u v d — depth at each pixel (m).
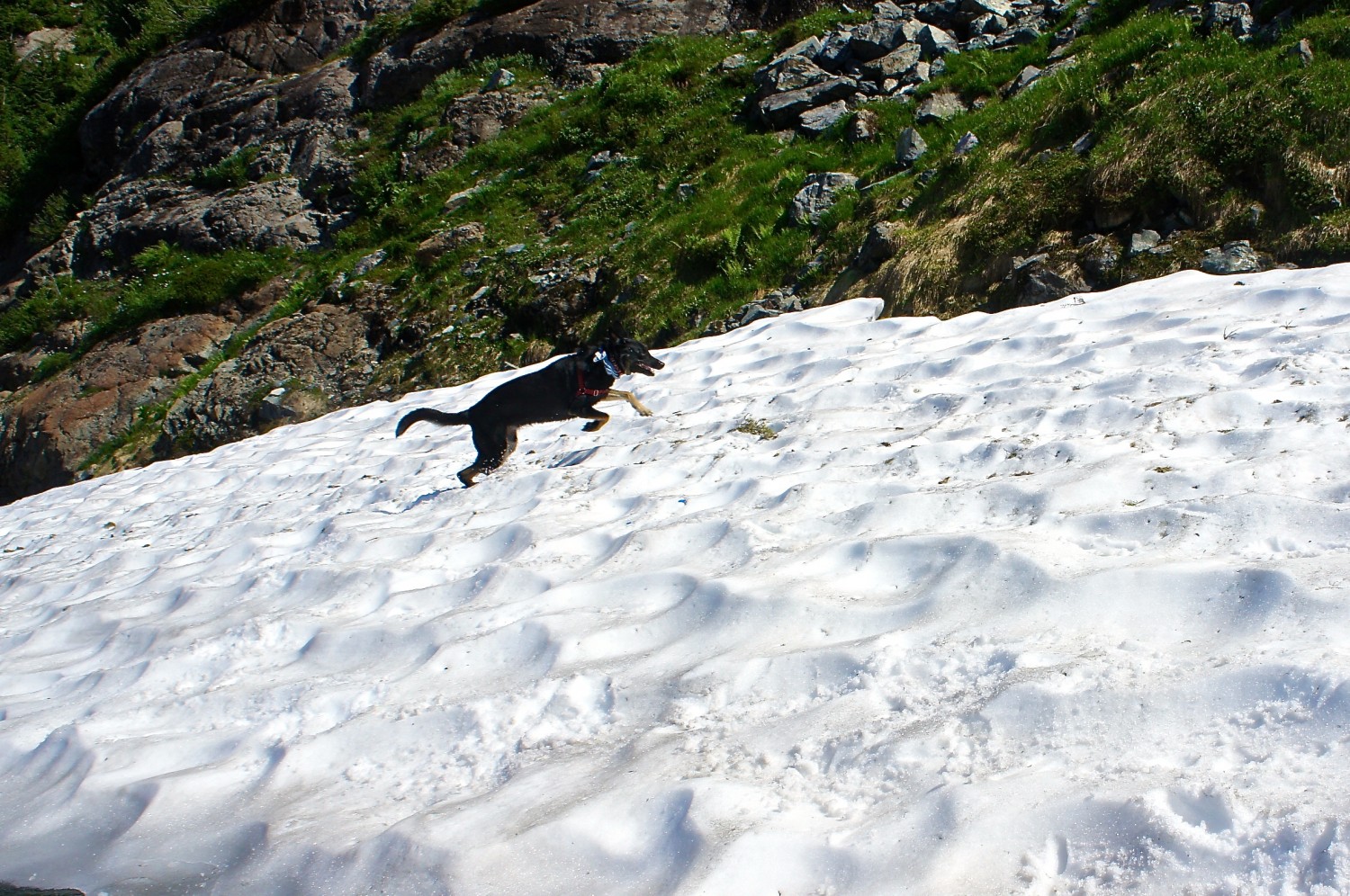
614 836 3.06
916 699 3.46
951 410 6.82
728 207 14.10
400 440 10.91
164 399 18.50
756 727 3.53
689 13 21.97
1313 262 8.23
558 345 14.32
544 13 23.12
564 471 7.61
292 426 13.73
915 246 10.80
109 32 36.09
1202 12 11.70
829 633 4.12
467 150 20.84
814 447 6.63
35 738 4.93
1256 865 2.30
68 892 3.44
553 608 5.02
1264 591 3.38
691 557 5.29
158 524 9.98
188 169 25.61
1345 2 10.08
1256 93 9.34
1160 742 2.85
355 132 23.62
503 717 4.11
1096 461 5.12
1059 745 2.97
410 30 25.22
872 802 2.97
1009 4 15.95
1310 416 5.11
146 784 4.06
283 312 18.75
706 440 7.53
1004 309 9.71
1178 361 6.54
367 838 3.33
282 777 4.03
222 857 3.52
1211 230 8.91
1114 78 11.30
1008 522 4.69
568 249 15.65
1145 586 3.64
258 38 27.97
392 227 19.69
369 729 4.21
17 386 21.61
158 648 5.79
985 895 2.46
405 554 6.68
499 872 2.97
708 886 2.69
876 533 4.95
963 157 11.67
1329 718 2.68
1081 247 9.54
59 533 11.02
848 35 16.44
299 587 6.32
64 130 30.52
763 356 9.93
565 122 19.45
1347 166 8.45
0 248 29.75
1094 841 2.53
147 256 22.61
